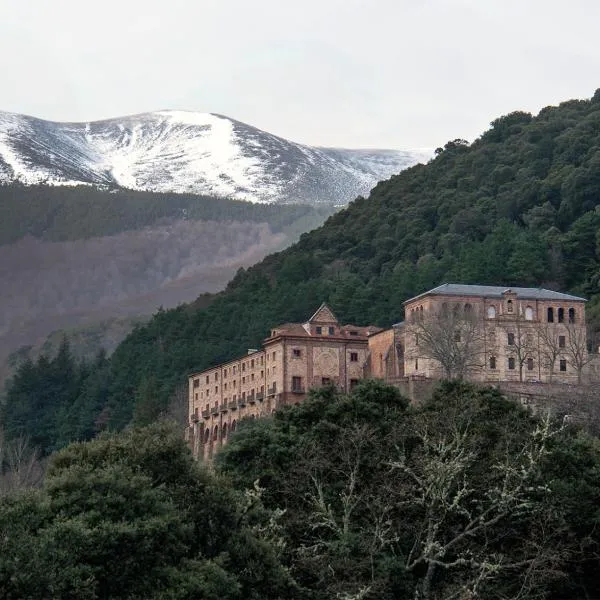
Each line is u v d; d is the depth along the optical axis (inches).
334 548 5679.1
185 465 5359.3
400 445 6535.4
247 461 6619.1
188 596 4672.7
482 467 6264.8
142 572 4729.3
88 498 4864.7
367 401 7121.1
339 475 6422.2
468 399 7047.2
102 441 5511.8
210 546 5167.3
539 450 6501.0
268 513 5689.0
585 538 6166.3
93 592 4421.8
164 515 4881.9
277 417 7194.9
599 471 6683.1
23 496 4886.8
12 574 4338.1
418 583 5816.9
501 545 6171.3
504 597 5644.7
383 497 6043.3
